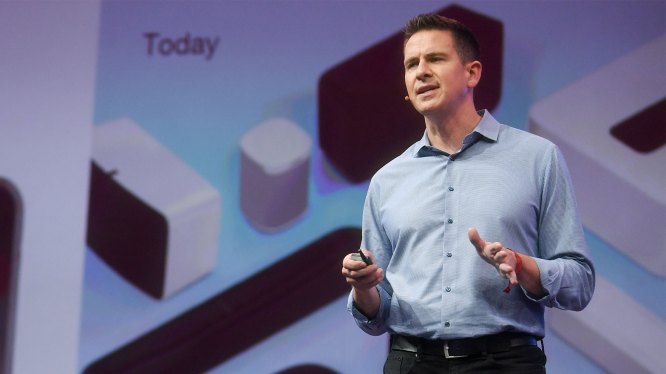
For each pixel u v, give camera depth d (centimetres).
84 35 666
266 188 635
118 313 631
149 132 650
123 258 636
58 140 654
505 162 386
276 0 659
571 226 374
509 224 372
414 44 399
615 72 620
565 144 614
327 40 650
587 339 595
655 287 594
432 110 392
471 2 641
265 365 619
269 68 651
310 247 627
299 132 641
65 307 634
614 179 606
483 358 360
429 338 370
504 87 626
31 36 666
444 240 377
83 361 628
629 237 600
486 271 365
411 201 394
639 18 624
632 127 611
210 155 644
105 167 648
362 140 632
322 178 632
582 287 364
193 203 638
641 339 590
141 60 660
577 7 629
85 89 659
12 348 630
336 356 616
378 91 636
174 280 631
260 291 626
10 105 658
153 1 666
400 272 391
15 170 650
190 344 624
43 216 644
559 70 624
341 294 621
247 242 632
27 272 638
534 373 356
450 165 392
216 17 661
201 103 651
